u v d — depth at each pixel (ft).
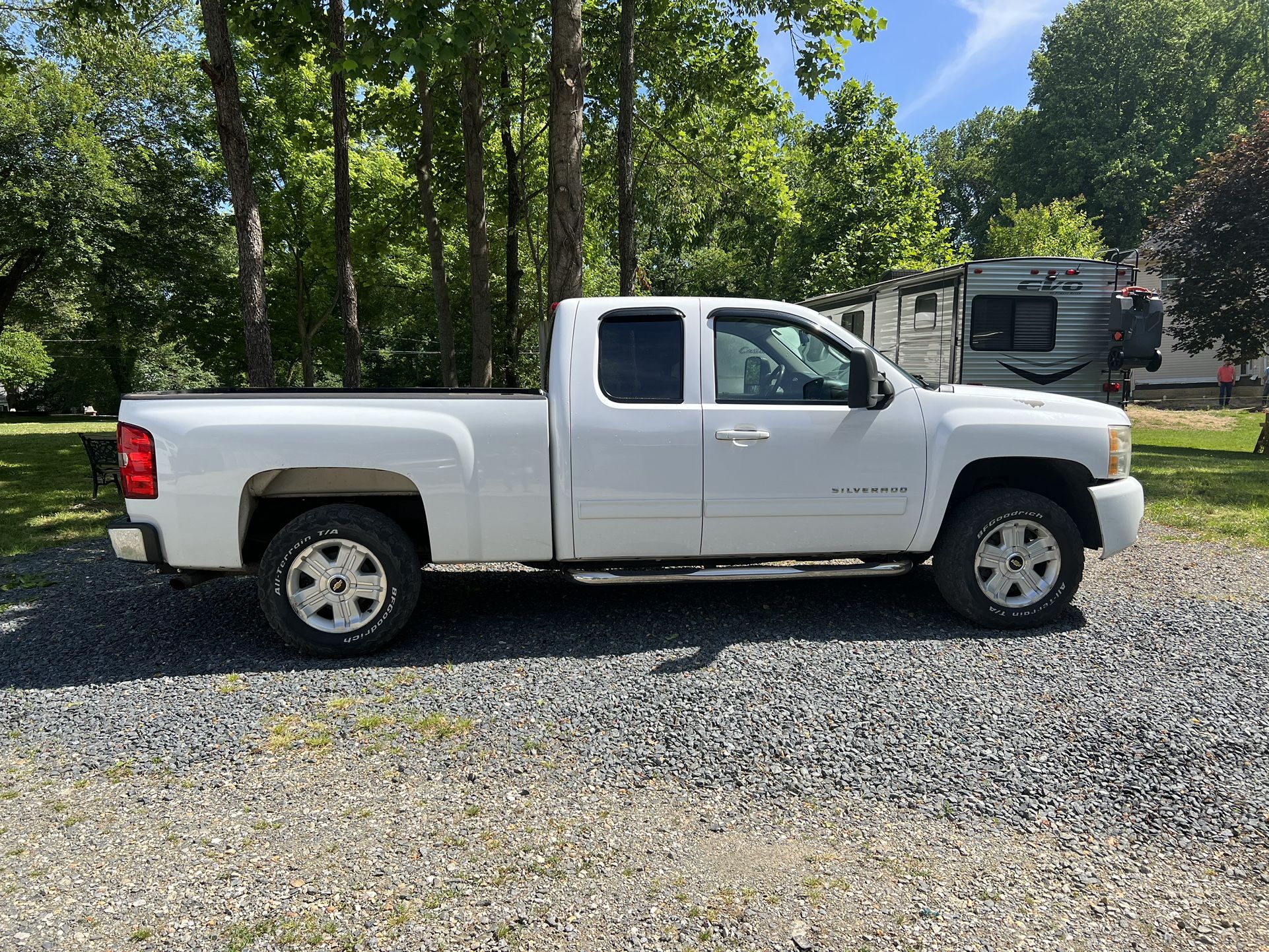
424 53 22.43
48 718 11.60
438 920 7.33
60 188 62.54
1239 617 15.49
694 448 14.19
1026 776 9.81
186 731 11.12
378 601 13.76
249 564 14.02
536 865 8.16
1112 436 15.24
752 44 41.42
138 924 7.30
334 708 11.83
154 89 68.95
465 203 59.88
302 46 34.53
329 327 100.12
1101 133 130.93
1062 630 14.84
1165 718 11.16
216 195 74.38
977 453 14.83
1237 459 43.19
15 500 31.94
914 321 40.29
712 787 9.68
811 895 7.71
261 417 13.46
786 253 90.68
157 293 81.30
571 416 13.99
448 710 11.69
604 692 12.23
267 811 9.20
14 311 92.58
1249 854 8.34
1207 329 59.41
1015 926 7.27
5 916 7.41
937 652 13.73
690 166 49.01
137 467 13.34
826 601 16.72
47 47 60.80
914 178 83.92
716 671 12.97
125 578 19.57
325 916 7.39
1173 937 7.13
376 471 14.37
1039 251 102.22
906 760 10.21
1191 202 59.36
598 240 74.79
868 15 32.19
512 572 19.47
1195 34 128.77
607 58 41.65
